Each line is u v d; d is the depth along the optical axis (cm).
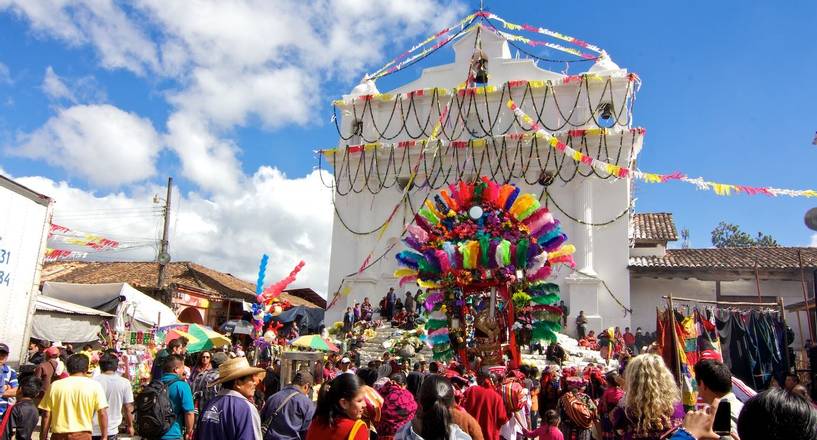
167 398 700
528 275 1289
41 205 1354
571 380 1041
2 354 947
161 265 2964
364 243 3378
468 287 1349
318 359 1104
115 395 862
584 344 2684
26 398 828
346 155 3456
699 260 3073
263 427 662
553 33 3378
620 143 3050
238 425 559
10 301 1270
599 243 3114
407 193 3281
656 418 479
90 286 2184
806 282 2861
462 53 3541
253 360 1683
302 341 1459
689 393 828
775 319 1728
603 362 2394
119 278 3194
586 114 3231
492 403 719
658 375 491
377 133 3531
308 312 3425
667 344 1170
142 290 3011
